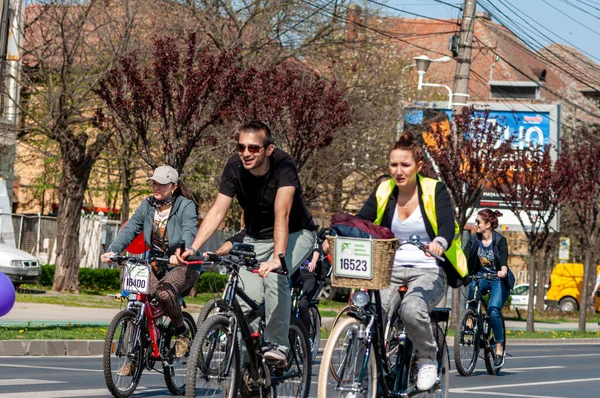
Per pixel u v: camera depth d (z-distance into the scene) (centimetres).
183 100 2620
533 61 8675
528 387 1630
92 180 6525
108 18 3484
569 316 5884
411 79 5234
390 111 4644
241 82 2672
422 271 1070
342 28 4388
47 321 2469
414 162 1054
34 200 7044
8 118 3928
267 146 1009
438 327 1141
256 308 1048
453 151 3275
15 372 1545
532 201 3691
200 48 3788
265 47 4153
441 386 1158
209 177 4419
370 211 1077
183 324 1302
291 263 1048
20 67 3609
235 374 991
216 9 4081
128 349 1261
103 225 4666
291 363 1088
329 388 970
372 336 1009
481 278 1845
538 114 4775
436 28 8288
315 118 2891
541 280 6322
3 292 1812
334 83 2947
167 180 1323
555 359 2444
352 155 4550
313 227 1077
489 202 4588
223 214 1044
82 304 3123
